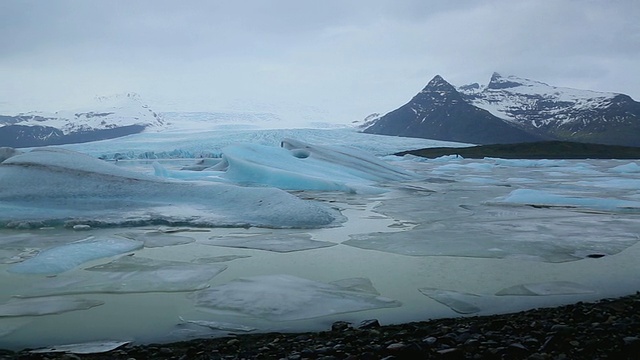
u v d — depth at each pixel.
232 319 4.96
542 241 8.89
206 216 11.09
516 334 4.14
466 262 7.41
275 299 5.52
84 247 7.74
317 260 7.52
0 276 6.55
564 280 6.38
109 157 57.28
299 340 4.24
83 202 12.22
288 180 19.34
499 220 11.62
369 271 6.86
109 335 4.52
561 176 29.16
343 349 3.78
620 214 12.77
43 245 8.53
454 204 14.86
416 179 25.42
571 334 4.01
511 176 29.31
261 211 11.23
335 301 5.48
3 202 11.80
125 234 9.53
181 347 4.16
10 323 4.86
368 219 11.80
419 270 6.91
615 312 4.86
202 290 5.94
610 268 7.04
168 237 9.23
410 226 10.79
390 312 5.14
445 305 5.35
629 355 3.58
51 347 4.22
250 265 7.20
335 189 18.77
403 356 3.53
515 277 6.54
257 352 3.93
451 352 3.57
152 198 12.72
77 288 6.03
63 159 13.54
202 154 57.44
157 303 5.48
